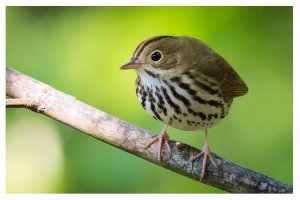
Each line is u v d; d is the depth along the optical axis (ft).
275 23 9.24
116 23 9.32
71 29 9.37
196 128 8.92
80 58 9.31
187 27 9.23
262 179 8.78
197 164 8.81
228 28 9.22
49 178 9.28
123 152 9.20
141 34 9.28
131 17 9.31
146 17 9.29
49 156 9.32
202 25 9.23
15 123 9.36
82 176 9.21
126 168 9.18
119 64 9.28
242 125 9.29
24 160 9.33
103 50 9.30
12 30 9.41
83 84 9.27
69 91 9.27
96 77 9.28
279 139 9.21
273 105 9.29
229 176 8.79
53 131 9.36
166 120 8.91
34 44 9.39
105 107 9.25
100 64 9.29
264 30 9.24
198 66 8.91
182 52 8.90
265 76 9.27
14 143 9.34
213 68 8.93
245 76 9.25
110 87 9.27
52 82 9.30
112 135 8.83
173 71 8.88
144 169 9.18
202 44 9.00
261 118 9.29
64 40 9.36
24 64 9.36
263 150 9.21
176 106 8.87
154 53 8.89
